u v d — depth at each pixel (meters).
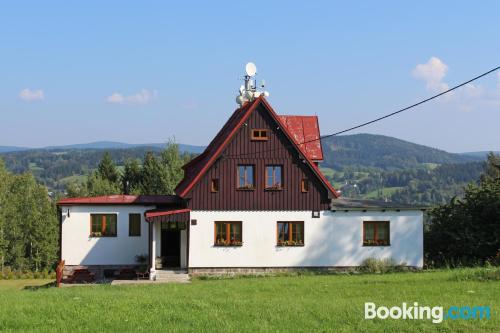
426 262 40.78
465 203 42.62
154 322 20.08
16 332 19.25
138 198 41.53
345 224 38.25
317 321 19.98
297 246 37.88
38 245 94.00
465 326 19.11
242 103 44.59
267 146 37.91
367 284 28.27
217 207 37.50
